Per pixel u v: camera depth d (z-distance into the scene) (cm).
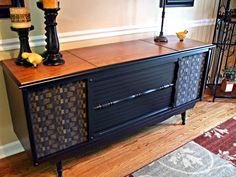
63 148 147
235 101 265
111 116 162
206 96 274
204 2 252
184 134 205
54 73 129
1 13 142
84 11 174
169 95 194
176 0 227
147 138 198
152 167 167
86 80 137
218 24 269
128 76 157
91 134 155
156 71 173
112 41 198
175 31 241
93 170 163
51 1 129
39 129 132
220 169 166
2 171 161
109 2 183
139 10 204
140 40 210
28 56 134
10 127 170
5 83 154
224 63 298
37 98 124
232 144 193
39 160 139
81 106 143
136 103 173
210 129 212
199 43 203
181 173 162
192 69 199
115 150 183
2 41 148
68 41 174
